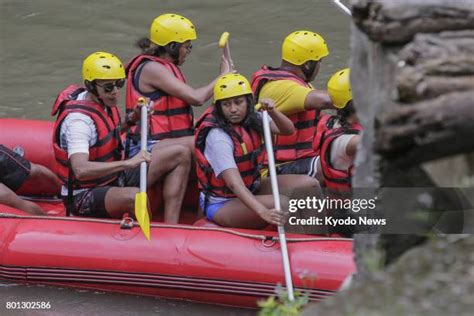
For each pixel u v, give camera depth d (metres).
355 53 7.75
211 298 13.92
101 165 14.11
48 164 17.02
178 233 14.12
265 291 13.54
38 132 17.20
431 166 7.35
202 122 14.23
